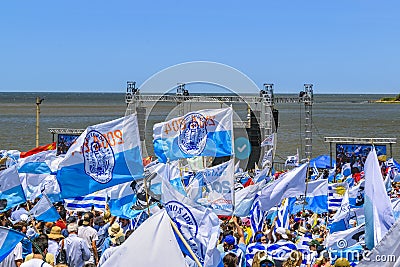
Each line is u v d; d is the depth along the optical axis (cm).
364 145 3425
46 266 967
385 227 1138
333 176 3041
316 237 1468
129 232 1197
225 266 952
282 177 1533
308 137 4447
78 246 1180
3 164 1992
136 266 747
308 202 1905
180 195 964
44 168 1962
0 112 14638
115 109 16662
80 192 1284
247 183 1688
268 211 1652
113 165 1237
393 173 2777
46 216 1469
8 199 1437
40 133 7762
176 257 752
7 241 933
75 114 13775
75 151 1266
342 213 1497
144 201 1266
